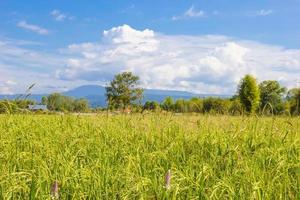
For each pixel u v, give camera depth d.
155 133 8.85
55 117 11.12
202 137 8.26
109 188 5.33
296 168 6.37
